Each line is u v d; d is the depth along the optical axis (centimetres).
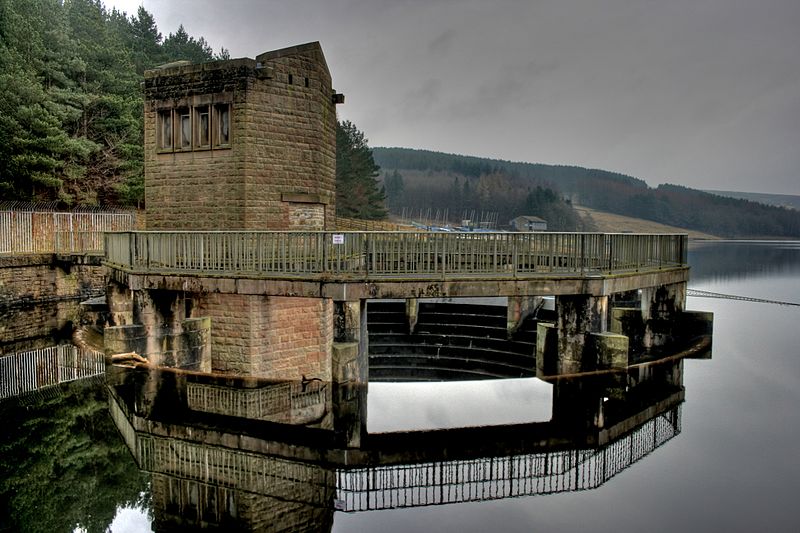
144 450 1471
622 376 1723
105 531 1109
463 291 1692
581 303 1773
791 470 1316
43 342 2584
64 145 4319
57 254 3328
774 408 1716
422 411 1788
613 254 1838
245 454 1441
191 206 2184
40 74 4512
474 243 1767
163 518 1162
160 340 1902
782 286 5666
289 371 2155
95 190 4762
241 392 1920
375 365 2667
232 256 1791
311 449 1463
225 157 2119
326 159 2334
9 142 3991
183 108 2178
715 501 1182
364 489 1234
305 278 1664
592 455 1411
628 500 1191
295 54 2161
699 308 3969
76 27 5406
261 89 2098
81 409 1766
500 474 1321
